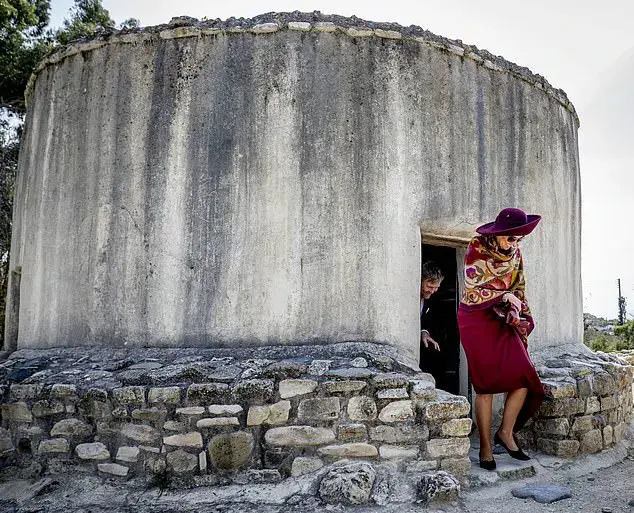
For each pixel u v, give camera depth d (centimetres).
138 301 497
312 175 495
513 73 577
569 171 648
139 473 417
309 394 416
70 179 541
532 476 457
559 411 493
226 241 489
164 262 495
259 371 429
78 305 519
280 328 481
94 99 538
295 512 373
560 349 595
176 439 413
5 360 536
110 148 522
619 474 478
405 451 413
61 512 388
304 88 504
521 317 464
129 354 485
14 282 635
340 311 485
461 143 538
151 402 418
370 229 496
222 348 478
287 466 410
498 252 452
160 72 517
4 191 1305
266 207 491
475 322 456
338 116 503
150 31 522
